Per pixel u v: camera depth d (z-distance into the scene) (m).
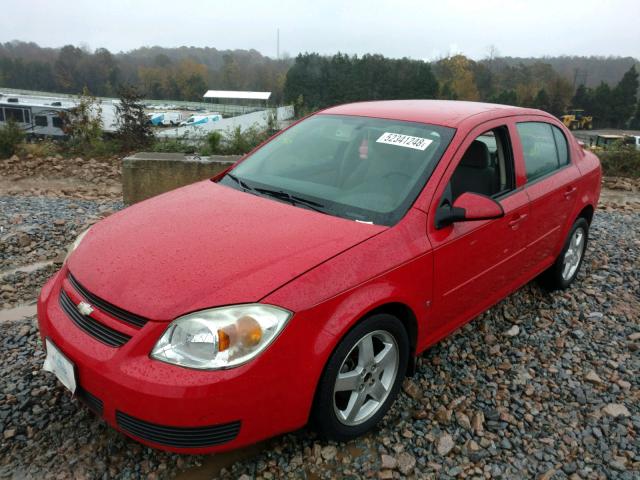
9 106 30.05
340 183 3.31
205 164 8.49
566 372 3.58
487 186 3.57
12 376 3.31
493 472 2.70
